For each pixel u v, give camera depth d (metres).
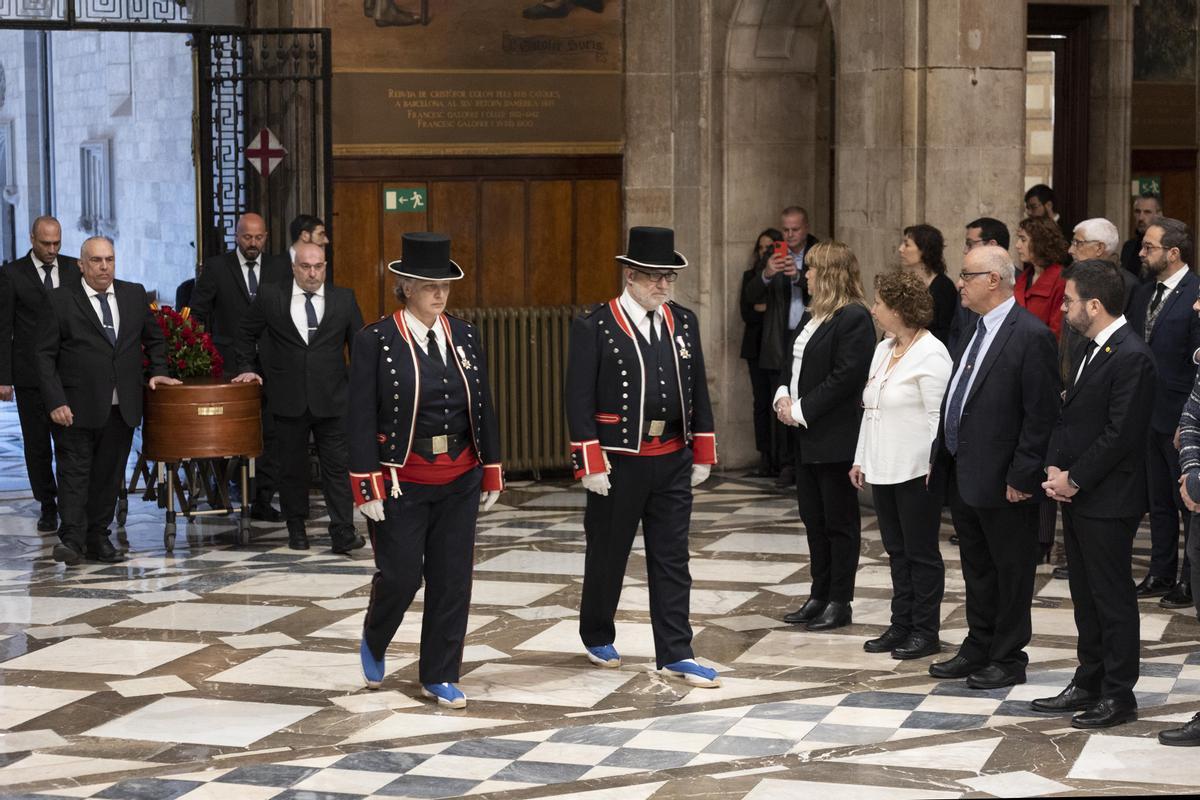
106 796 5.03
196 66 10.33
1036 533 6.06
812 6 10.96
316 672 6.45
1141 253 7.54
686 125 11.35
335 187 10.79
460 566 6.00
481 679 6.35
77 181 17.42
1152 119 13.10
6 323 9.16
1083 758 5.28
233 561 8.55
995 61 9.59
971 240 8.06
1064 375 7.52
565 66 11.23
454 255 11.12
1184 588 7.34
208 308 9.70
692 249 11.41
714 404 11.37
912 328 6.49
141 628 7.14
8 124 19.25
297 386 8.68
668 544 6.31
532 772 5.22
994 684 6.09
